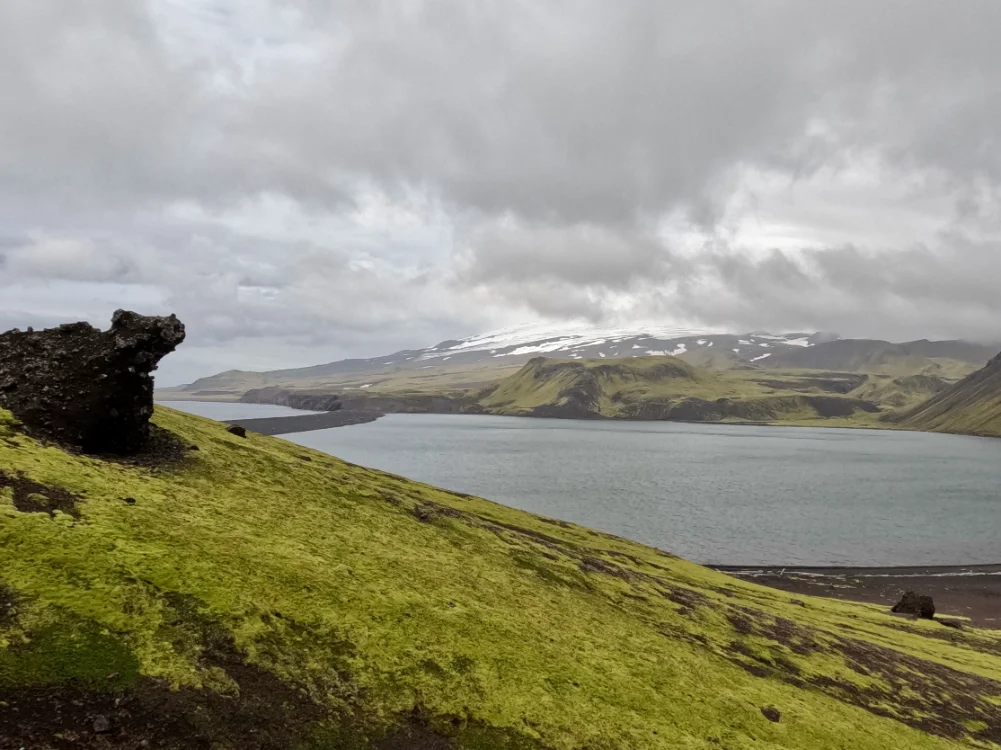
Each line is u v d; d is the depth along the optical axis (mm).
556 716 35156
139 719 24547
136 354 51406
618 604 60250
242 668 29531
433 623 40031
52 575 29688
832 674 56969
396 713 31188
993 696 60656
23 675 24203
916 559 139625
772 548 144250
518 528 89562
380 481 92312
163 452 54188
